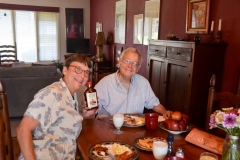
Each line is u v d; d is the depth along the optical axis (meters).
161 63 3.06
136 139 1.33
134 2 4.61
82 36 7.80
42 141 1.23
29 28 7.21
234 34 2.43
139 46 4.50
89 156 1.14
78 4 7.57
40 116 1.17
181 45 2.60
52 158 1.25
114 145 1.23
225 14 2.53
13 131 3.16
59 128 1.28
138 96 1.93
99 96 1.89
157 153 1.08
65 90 1.35
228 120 0.97
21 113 3.61
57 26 7.48
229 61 2.50
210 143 1.26
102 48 6.28
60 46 7.62
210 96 1.68
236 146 0.99
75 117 1.32
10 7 6.80
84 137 1.37
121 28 5.27
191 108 2.49
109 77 1.93
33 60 7.43
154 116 1.52
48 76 3.60
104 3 6.33
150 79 3.36
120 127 1.50
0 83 1.34
